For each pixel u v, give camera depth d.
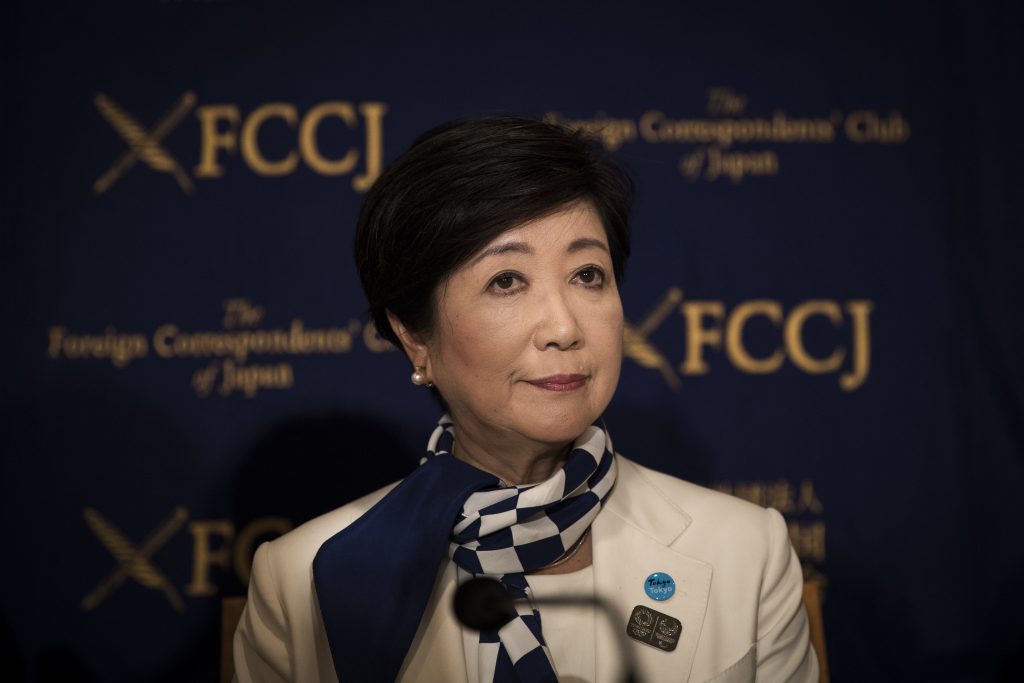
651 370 3.29
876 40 3.29
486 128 1.61
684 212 3.29
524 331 1.54
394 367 3.29
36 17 3.26
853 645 3.25
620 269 1.80
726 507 1.88
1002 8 3.28
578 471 1.66
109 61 3.26
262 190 3.28
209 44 3.28
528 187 1.54
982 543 3.24
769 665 1.78
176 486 3.25
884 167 3.28
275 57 3.29
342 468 3.28
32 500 3.21
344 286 3.29
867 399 3.28
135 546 3.23
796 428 3.28
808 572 3.27
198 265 3.27
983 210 3.27
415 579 1.67
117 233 3.25
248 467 3.26
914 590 3.25
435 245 1.57
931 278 3.27
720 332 3.29
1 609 3.20
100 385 3.24
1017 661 3.20
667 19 3.31
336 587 1.71
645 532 1.80
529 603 1.69
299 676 1.76
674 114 3.30
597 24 3.31
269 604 1.84
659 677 1.66
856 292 3.28
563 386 1.56
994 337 3.25
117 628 3.22
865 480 3.27
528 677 1.62
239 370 3.27
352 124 3.29
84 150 3.25
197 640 3.22
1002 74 3.28
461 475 1.73
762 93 3.30
